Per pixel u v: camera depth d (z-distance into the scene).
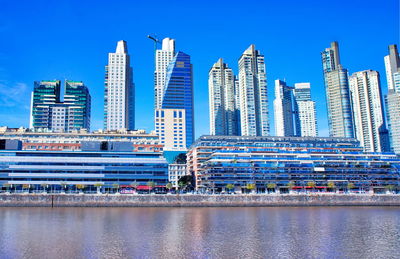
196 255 83.00
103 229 118.38
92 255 82.88
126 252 85.62
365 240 99.75
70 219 143.25
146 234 109.19
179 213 168.12
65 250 87.56
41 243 95.38
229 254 83.88
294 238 102.69
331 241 98.44
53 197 198.00
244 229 118.62
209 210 184.88
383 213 169.38
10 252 85.56
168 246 92.00
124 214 162.75
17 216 152.62
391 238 102.88
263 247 90.88
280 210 185.12
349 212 174.38
